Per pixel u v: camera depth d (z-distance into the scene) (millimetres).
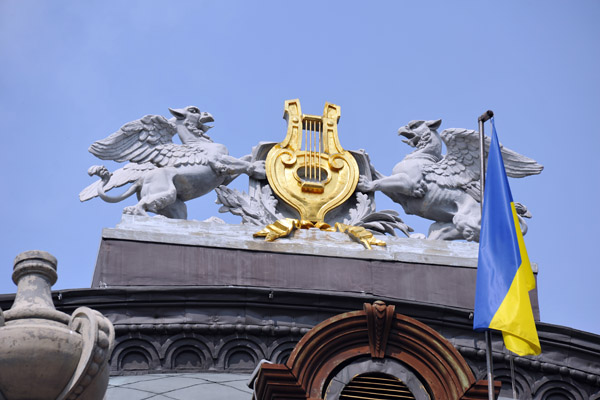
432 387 28875
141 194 37188
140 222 36125
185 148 38000
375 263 36406
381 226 37688
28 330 24562
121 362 34219
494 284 29297
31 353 24453
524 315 28891
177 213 37562
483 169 30531
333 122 39281
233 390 32906
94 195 37000
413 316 35344
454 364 28922
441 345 29062
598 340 35969
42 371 24516
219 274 35656
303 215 37469
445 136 39000
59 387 24719
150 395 32219
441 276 36656
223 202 37500
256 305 35125
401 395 28812
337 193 38031
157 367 34344
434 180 38406
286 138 38750
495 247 29734
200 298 34938
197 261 35719
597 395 35656
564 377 35750
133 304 34688
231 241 36094
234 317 35031
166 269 35500
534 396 35500
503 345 35781
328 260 36281
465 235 37750
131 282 35188
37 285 25688
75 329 25172
